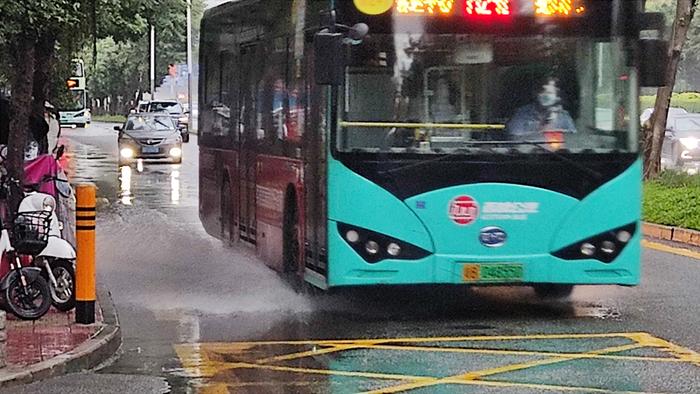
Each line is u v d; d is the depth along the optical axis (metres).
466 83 19.98
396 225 19.88
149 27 51.16
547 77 20.17
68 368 16.78
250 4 26.67
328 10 19.73
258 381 16.38
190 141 109.31
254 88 26.28
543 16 20.11
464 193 19.98
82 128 142.75
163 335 19.98
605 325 20.70
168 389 15.87
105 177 62.09
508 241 20.11
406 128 19.86
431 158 19.88
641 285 25.39
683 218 34.47
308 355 18.22
